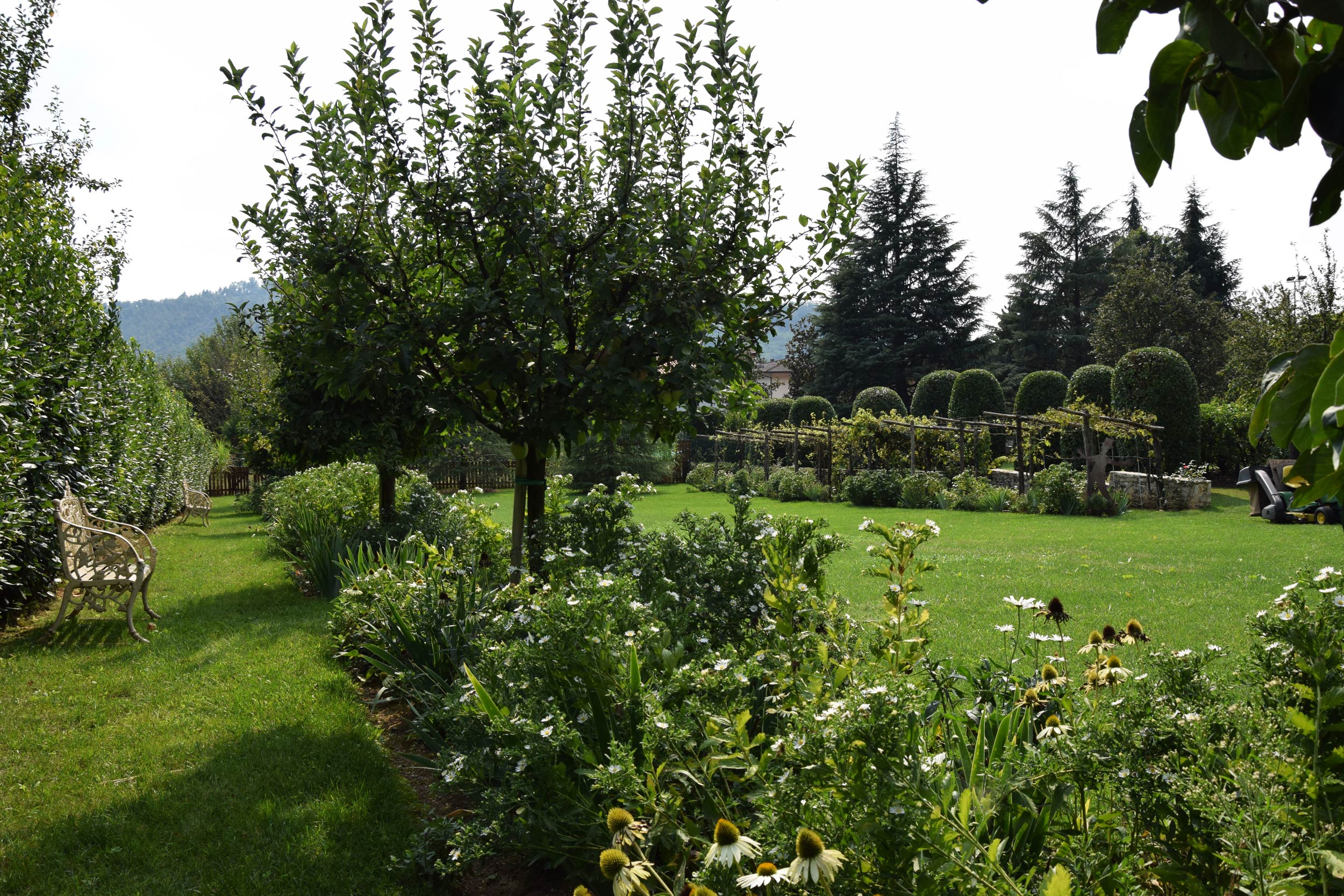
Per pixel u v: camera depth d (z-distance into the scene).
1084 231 40.44
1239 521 12.90
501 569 5.64
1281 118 0.78
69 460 7.60
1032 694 2.63
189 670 5.61
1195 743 1.82
